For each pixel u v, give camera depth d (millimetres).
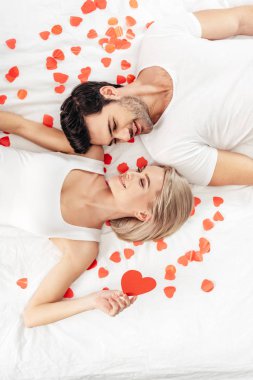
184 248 1684
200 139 1623
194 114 1586
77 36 1762
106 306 1496
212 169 1632
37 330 1577
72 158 1680
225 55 1600
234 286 1624
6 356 1537
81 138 1581
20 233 1686
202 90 1583
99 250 1694
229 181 1673
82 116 1533
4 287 1628
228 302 1604
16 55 1735
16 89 1721
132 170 1670
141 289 1632
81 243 1622
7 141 1705
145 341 1570
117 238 1711
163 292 1627
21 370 1539
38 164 1608
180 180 1620
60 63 1747
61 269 1589
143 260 1672
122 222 1679
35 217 1583
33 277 1647
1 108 1707
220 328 1575
